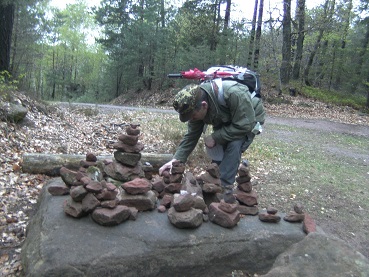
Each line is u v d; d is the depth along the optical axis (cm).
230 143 273
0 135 519
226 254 218
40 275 180
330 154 849
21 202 347
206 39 2152
